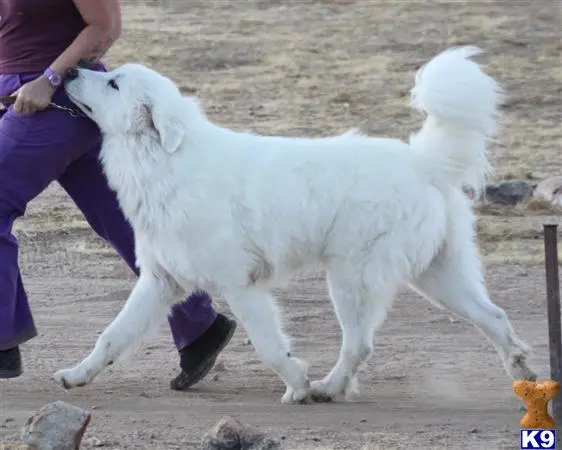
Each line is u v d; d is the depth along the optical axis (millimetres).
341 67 39062
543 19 45719
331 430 9312
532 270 16078
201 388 10930
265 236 10031
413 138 10516
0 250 9922
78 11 10000
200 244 9953
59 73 9805
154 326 10375
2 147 9898
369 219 10078
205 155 9969
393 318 13680
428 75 10203
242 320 10180
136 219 10078
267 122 30625
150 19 48219
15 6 9891
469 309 10531
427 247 10242
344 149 10234
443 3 50219
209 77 37844
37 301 14688
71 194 10664
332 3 51469
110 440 8969
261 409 10070
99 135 10203
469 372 11461
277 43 43438
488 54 40250
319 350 12438
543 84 35000
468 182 10500
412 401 10391
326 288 15250
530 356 10727
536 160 25266
